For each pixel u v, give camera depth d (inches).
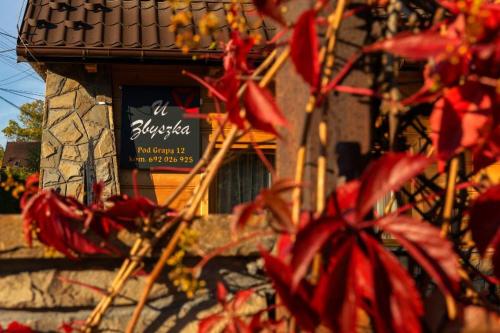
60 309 102.5
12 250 98.7
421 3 107.1
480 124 79.5
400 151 108.6
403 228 74.6
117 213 98.7
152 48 374.0
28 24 394.3
